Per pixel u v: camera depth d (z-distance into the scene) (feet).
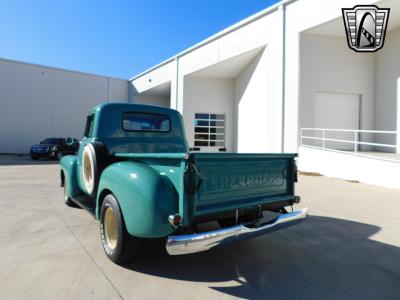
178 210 9.42
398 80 42.16
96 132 14.55
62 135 79.82
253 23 49.83
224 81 61.82
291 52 43.47
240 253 12.64
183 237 8.86
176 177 9.51
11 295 8.97
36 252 12.33
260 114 50.80
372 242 14.10
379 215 18.88
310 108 43.09
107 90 86.28
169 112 16.71
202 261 11.75
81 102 82.43
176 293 9.29
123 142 14.99
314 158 38.73
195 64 60.59
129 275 10.42
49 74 78.07
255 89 52.37
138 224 9.61
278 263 11.69
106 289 9.43
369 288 9.79
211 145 61.72
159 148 16.06
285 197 12.65
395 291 9.62
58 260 11.55
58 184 29.94
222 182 10.27
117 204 10.74
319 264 11.63
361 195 25.22
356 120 45.65
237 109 59.67
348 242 14.08
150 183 9.53
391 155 35.73
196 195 9.45
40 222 16.61
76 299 8.82
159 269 10.94
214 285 9.85
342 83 44.32
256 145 52.08
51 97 78.38
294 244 13.79
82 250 12.59
